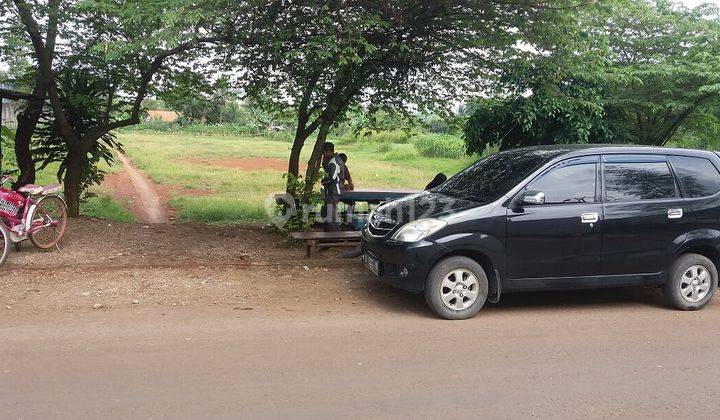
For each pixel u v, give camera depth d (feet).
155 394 12.73
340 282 23.17
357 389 13.26
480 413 12.26
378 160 104.27
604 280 20.24
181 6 20.54
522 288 19.61
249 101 34.06
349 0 25.50
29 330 16.65
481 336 17.38
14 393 12.61
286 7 26.35
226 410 12.04
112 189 54.54
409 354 15.64
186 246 27.63
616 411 12.55
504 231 19.20
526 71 30.35
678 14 35.53
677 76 32.91
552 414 12.33
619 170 20.71
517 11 26.30
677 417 12.35
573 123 30.83
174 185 59.72
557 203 19.80
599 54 29.60
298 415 11.90
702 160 21.76
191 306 19.47
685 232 20.83
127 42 22.65
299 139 32.27
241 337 16.61
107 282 21.54
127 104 32.94
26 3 25.81
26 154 31.76
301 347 15.94
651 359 15.75
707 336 17.92
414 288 18.95
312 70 27.55
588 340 17.26
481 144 35.06
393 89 32.01
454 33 28.86
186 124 198.29
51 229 25.52
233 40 26.94
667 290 20.92
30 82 31.45
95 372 13.84
